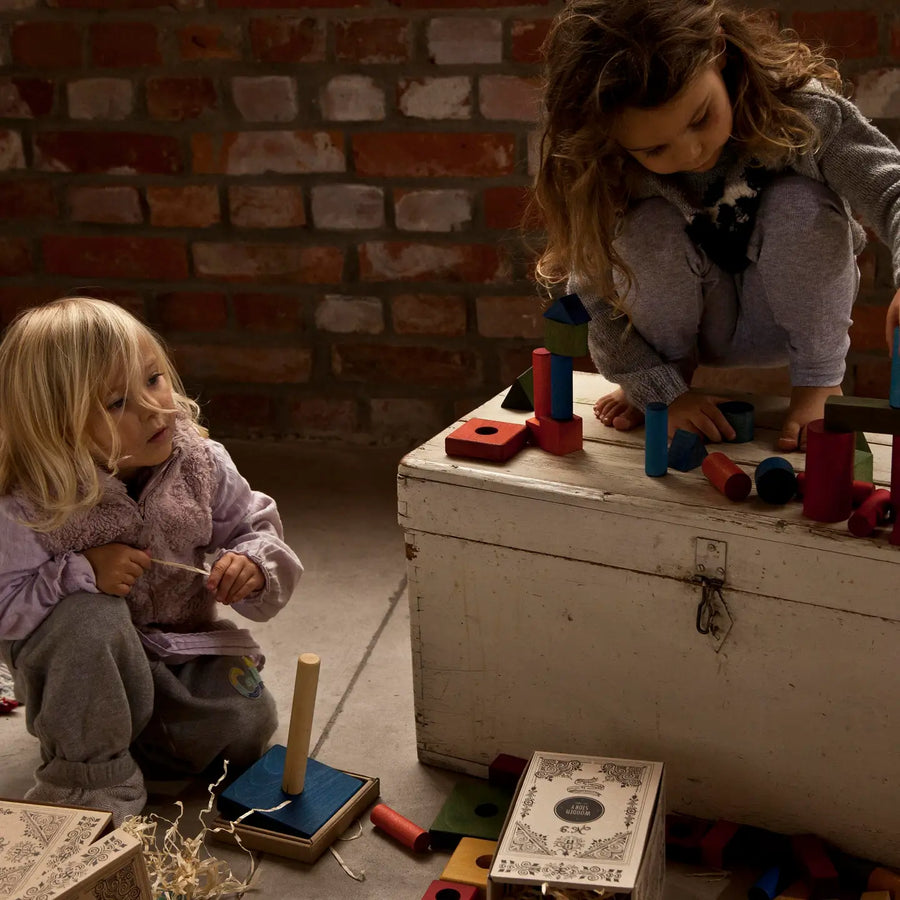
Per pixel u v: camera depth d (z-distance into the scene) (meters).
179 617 1.55
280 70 2.21
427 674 1.54
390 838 1.45
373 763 1.59
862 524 1.24
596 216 1.43
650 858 1.24
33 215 2.38
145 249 2.37
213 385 2.45
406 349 2.35
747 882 1.37
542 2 2.08
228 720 1.53
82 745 1.43
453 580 1.48
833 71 1.49
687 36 1.26
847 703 1.30
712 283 1.54
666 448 1.39
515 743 1.53
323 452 2.42
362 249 2.29
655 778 1.32
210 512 1.54
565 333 1.41
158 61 2.23
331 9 2.15
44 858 1.14
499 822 1.44
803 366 1.54
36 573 1.42
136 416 1.42
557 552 1.40
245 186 2.29
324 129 2.23
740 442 1.50
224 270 2.36
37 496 1.41
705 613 1.34
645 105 1.27
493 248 2.25
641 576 1.36
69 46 2.25
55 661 1.41
